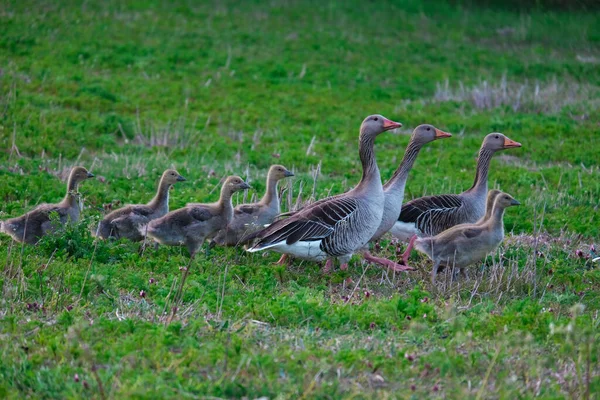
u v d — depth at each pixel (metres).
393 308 11.35
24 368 9.20
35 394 8.71
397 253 15.41
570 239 16.23
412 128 26.39
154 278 12.81
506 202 13.34
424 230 15.62
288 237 13.46
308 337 10.34
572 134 25.50
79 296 11.46
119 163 20.17
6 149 20.52
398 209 15.23
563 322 11.15
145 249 14.34
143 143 22.78
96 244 13.32
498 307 12.38
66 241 13.66
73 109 25.45
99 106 26.00
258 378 9.12
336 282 13.44
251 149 22.92
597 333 11.00
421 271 14.35
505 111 28.39
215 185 18.78
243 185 14.34
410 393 9.02
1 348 9.69
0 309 11.00
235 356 9.61
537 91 29.19
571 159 22.97
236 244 14.41
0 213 15.45
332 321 10.97
